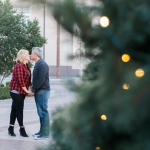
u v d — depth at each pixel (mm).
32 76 7008
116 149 1725
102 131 1688
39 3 1355
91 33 1421
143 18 1325
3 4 14938
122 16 1378
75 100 1639
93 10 1476
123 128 1485
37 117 9383
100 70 1489
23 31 14867
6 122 8625
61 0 1365
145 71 1277
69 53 1559
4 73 15406
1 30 14531
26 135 6918
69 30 1444
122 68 1350
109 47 1375
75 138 1680
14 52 14844
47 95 6578
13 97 6840
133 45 1378
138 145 1559
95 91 1444
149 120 1381
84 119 1556
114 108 1370
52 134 2023
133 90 1276
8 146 6199
